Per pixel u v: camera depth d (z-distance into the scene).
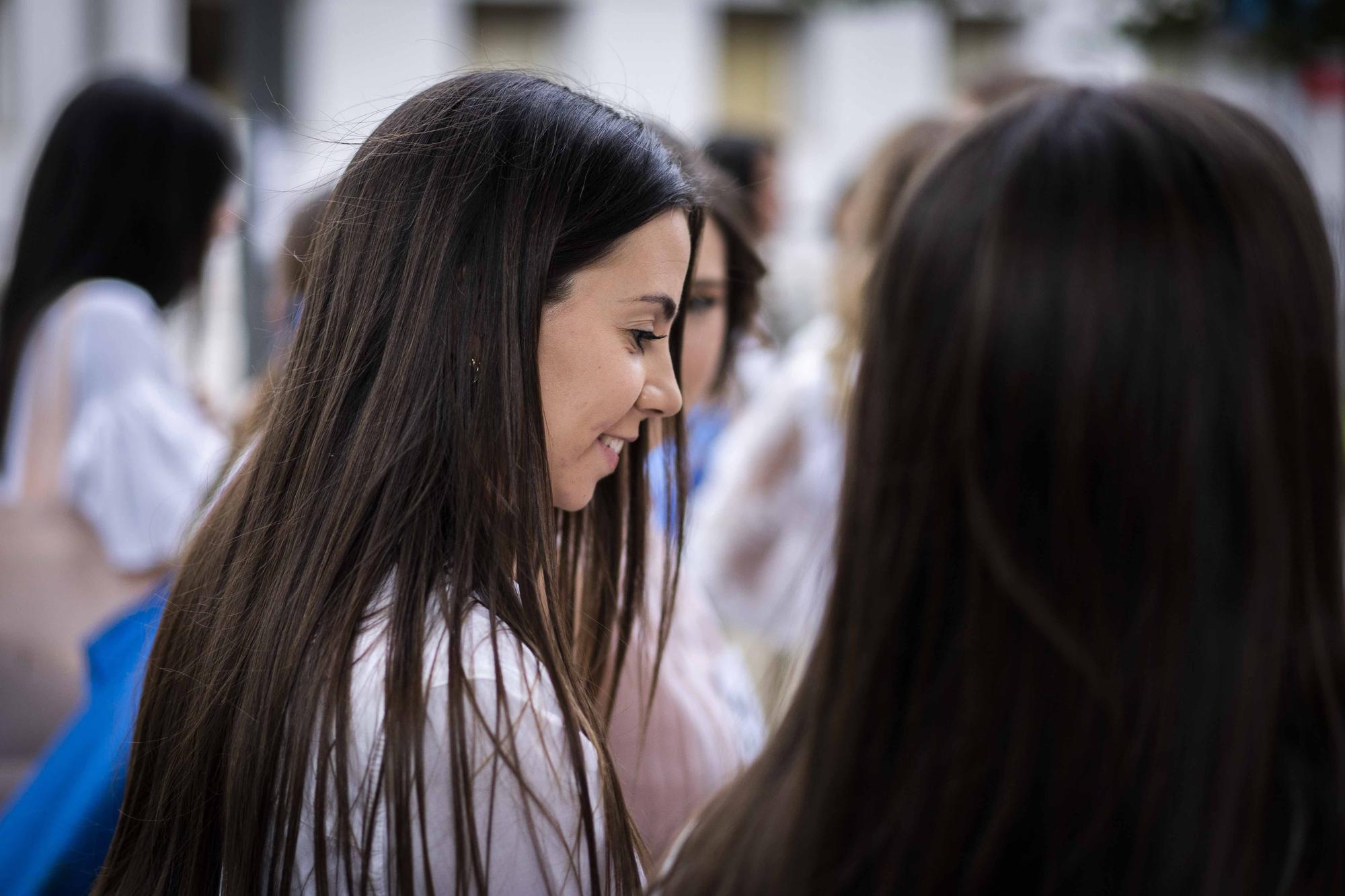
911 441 0.77
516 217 0.98
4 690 1.97
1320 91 4.48
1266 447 0.71
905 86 11.88
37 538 2.06
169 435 2.13
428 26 10.84
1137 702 0.72
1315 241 0.75
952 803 0.74
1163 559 0.71
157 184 2.20
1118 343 0.72
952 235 0.77
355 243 1.02
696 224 1.14
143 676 1.25
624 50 11.48
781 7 11.42
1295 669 0.72
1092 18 4.83
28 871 1.37
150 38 10.15
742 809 0.84
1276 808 0.72
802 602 2.22
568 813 0.95
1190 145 0.75
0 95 9.85
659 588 1.45
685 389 1.62
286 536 1.00
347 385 1.01
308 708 0.94
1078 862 0.72
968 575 0.75
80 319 2.13
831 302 2.75
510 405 0.97
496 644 0.94
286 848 0.94
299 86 9.25
